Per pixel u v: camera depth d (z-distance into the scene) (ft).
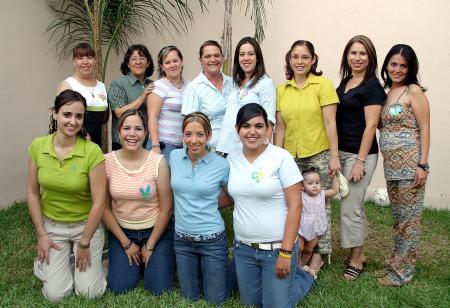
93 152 11.13
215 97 13.15
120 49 22.71
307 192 12.64
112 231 11.89
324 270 13.48
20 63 19.15
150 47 22.35
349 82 12.96
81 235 11.59
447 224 17.60
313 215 12.67
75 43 21.81
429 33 18.79
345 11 19.72
